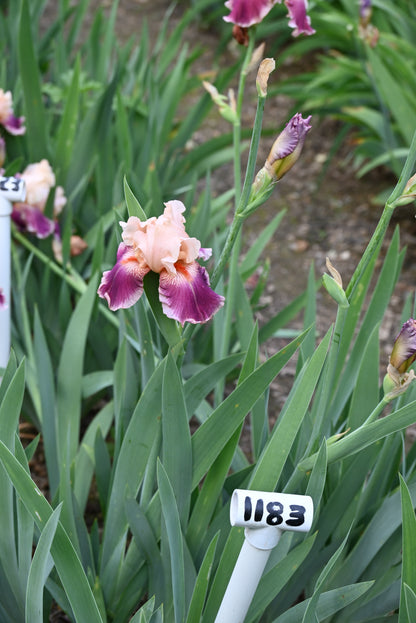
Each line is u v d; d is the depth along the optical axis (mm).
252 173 1095
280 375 2102
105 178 1935
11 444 1139
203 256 1122
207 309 1070
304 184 2996
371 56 2336
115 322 1657
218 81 2225
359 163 2877
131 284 1065
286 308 1804
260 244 1897
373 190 2963
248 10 1290
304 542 1143
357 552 1271
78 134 2047
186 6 4074
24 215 1700
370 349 1284
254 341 1203
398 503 1248
